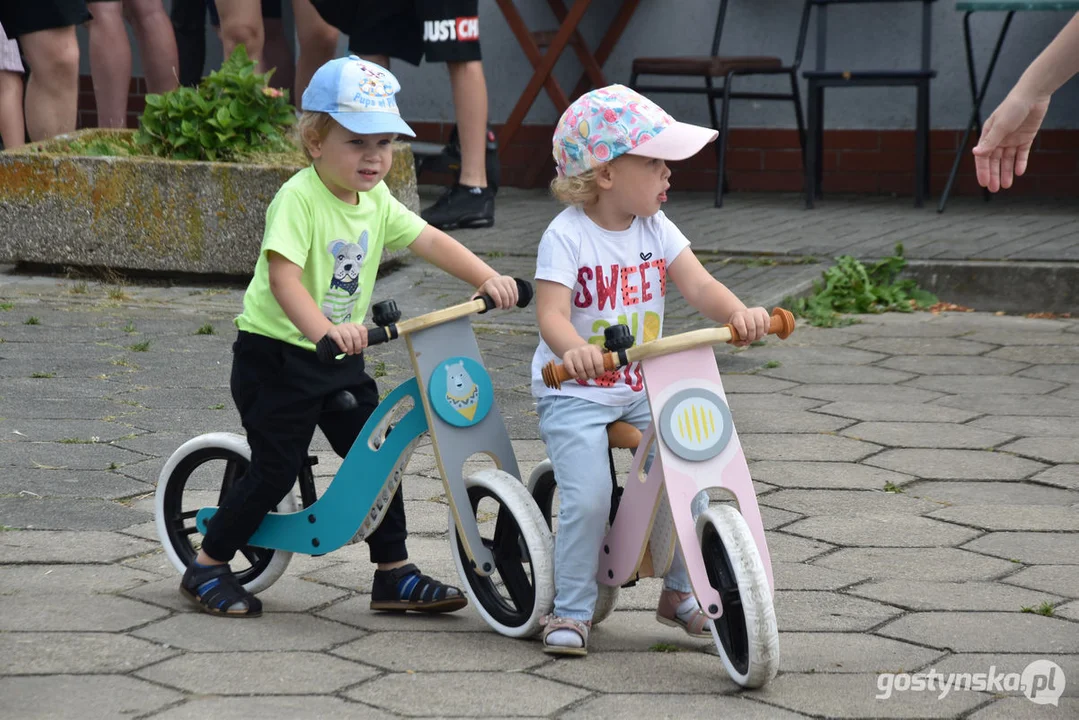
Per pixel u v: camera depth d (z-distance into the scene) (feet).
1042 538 22.97
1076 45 18.17
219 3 48.06
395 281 43.16
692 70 53.36
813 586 20.67
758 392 32.78
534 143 61.26
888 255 43.86
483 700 16.57
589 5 58.80
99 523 23.16
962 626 19.10
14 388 31.30
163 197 42.39
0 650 17.89
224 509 19.56
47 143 44.88
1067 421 30.27
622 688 17.01
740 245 45.96
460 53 48.70
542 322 18.15
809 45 57.62
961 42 55.57
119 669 17.39
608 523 18.93
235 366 19.62
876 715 16.21
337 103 18.29
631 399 18.48
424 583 19.63
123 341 36.06
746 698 16.70
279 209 18.67
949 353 36.81
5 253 43.83
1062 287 41.42
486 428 19.27
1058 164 55.21
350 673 17.40
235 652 18.06
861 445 28.43
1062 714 16.24
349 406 19.21
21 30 45.65
